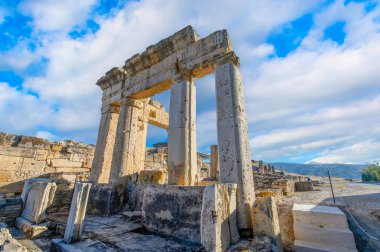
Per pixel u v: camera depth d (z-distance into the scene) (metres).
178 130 6.63
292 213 4.61
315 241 4.07
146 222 5.62
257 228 4.25
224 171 5.19
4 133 10.40
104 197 7.71
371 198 7.17
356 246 4.07
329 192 10.25
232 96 5.68
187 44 7.44
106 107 10.34
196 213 4.74
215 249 3.48
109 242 4.55
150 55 8.46
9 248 3.14
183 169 6.22
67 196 8.71
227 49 6.43
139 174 8.06
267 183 11.30
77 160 12.54
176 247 4.25
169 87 8.45
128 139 8.77
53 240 4.71
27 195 7.34
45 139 11.61
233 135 5.30
